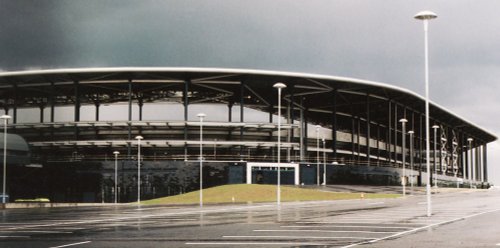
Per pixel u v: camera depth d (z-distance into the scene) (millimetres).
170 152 94188
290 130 99250
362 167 100125
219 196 72312
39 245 19172
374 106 115188
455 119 139750
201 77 90125
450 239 19578
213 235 21906
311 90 100375
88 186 86688
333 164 95688
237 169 87812
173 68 86875
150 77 89812
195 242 19469
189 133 95000
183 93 100000
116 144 89500
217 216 34594
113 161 86250
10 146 89125
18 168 89062
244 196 70562
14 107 95812
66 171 88062
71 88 97625
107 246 18672
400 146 143500
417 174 120375
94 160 89375
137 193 85312
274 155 97188
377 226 25281
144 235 22312
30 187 89938
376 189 88750
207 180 86562
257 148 95875
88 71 87062
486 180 182750
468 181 156125
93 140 90750
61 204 69812
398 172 110000
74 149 93312
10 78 92125
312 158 102875
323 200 62781
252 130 97125
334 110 99875
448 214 33844
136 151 93625
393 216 32375
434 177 127875
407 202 53125
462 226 25000
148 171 85812
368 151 105625
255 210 41344
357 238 20094
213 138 95562
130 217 35219
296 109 109562
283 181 90875
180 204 60094
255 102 105438
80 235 22734
